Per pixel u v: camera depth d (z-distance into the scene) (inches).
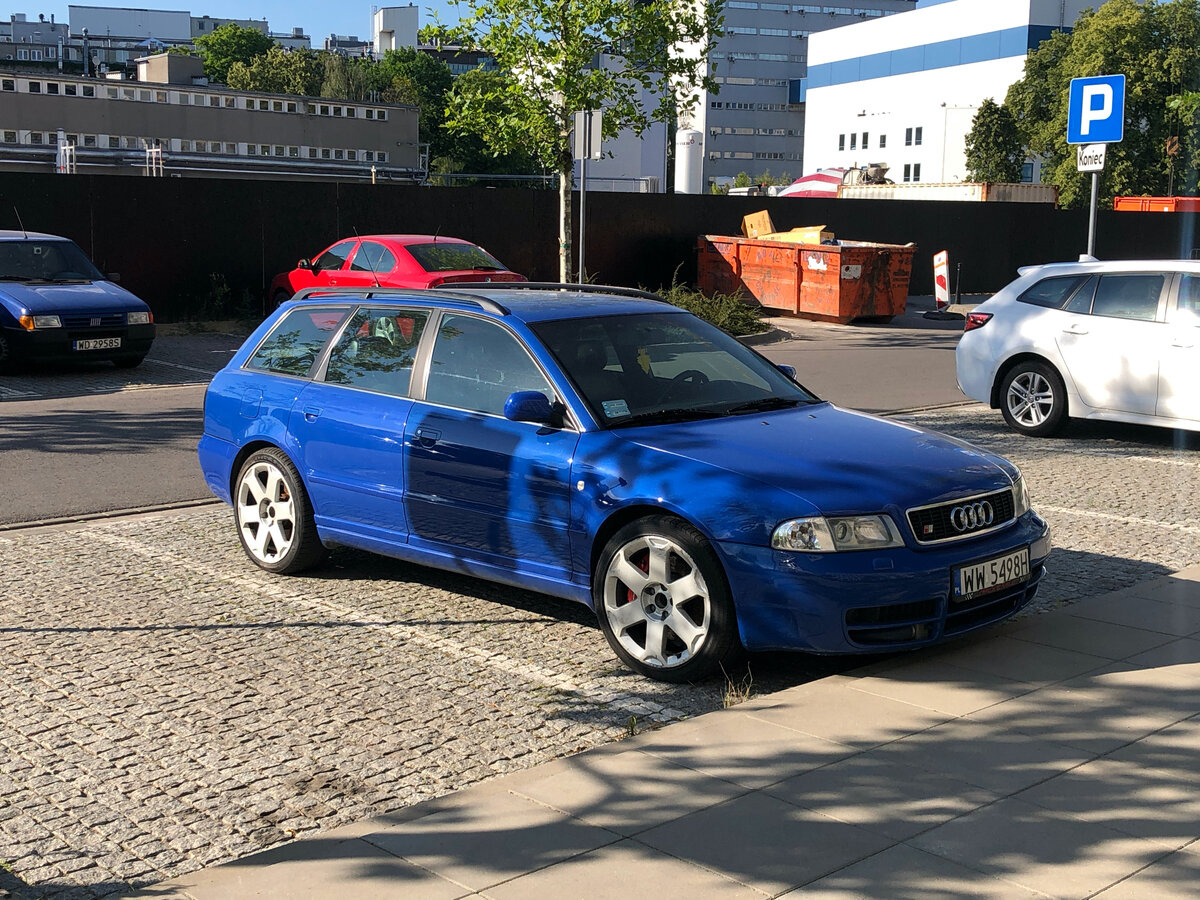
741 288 946.7
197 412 496.4
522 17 744.3
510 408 218.1
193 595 258.2
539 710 195.2
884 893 133.6
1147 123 2623.0
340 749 179.3
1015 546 210.7
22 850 148.9
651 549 205.5
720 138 5511.8
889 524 196.7
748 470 202.7
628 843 145.6
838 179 1727.4
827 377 617.0
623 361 235.3
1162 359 411.5
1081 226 1263.5
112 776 170.2
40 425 463.5
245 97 2672.2
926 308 1043.9
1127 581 264.5
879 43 4111.7
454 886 135.6
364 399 254.1
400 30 5590.6
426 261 658.2
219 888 135.8
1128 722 183.9
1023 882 135.9
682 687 205.8
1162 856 141.7
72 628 235.3
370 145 2896.2
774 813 153.5
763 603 194.5
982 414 506.0
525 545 224.7
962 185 1545.3
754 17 5482.3
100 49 6540.4
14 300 579.8
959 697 194.9
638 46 746.2
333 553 293.4
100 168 2342.5
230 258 826.2
